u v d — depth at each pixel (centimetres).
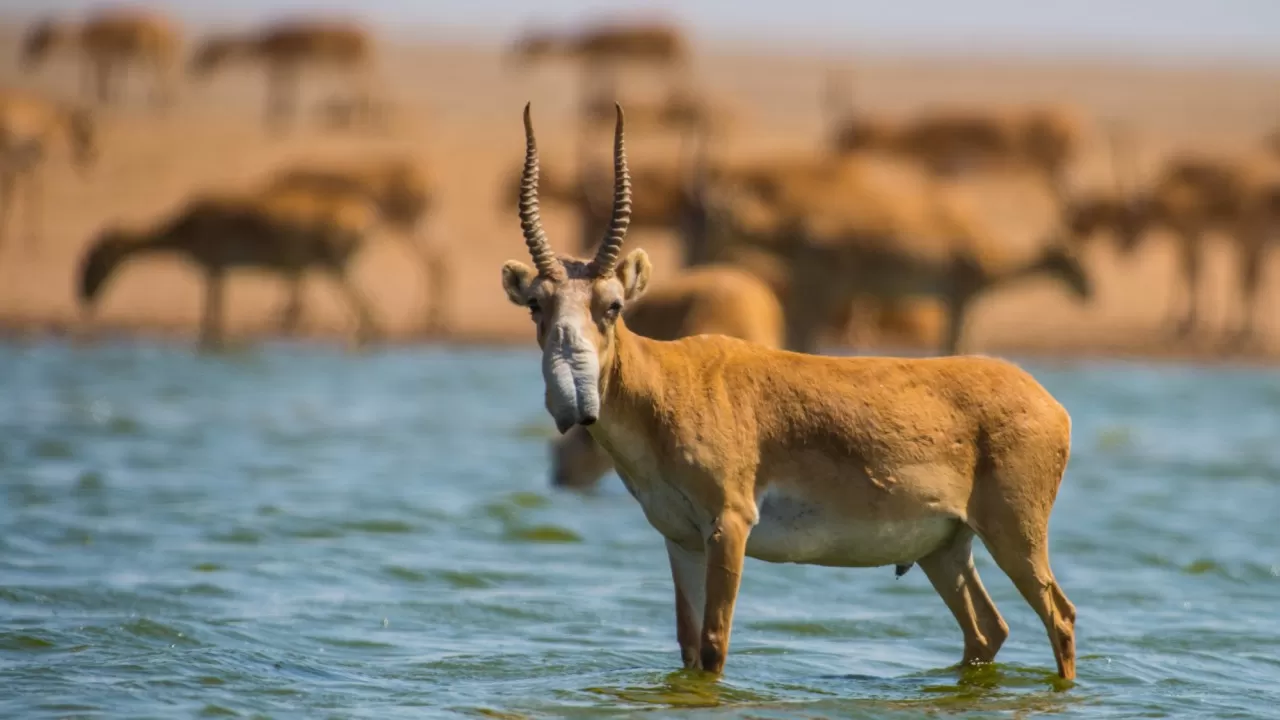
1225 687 3459
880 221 9600
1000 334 11131
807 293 9631
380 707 3172
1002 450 3312
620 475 3350
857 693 3347
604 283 3103
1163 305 12412
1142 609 4231
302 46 18562
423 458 6469
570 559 4712
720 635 3219
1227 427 7719
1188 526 5322
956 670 3584
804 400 3266
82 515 5059
